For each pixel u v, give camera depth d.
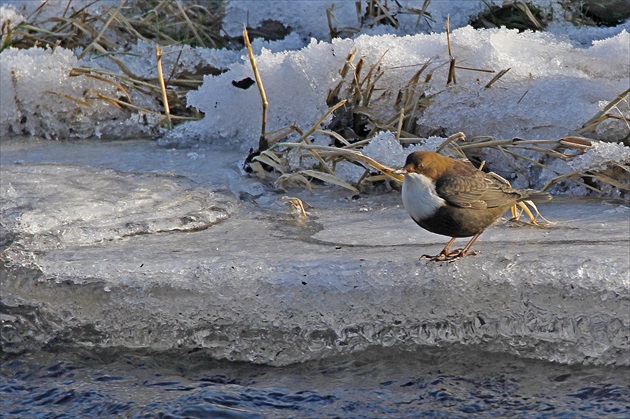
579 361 14.23
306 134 20.28
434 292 14.47
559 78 20.20
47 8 27.41
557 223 17.16
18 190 18.81
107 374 14.84
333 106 21.08
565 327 14.21
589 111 19.39
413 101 21.02
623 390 13.62
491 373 14.18
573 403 13.42
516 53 21.77
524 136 19.95
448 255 14.88
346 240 16.56
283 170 20.39
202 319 15.02
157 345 15.19
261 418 13.39
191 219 17.80
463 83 20.75
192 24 27.02
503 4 25.77
